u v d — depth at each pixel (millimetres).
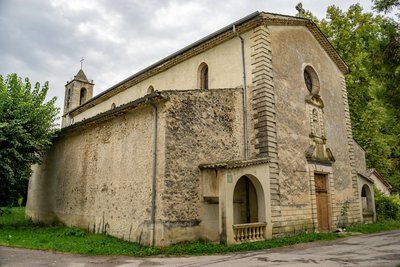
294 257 8641
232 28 13789
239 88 13195
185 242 10445
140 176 11453
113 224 12297
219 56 14695
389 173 29766
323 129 15922
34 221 18297
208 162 11570
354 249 9922
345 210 16141
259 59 13125
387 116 7809
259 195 11906
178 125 11203
